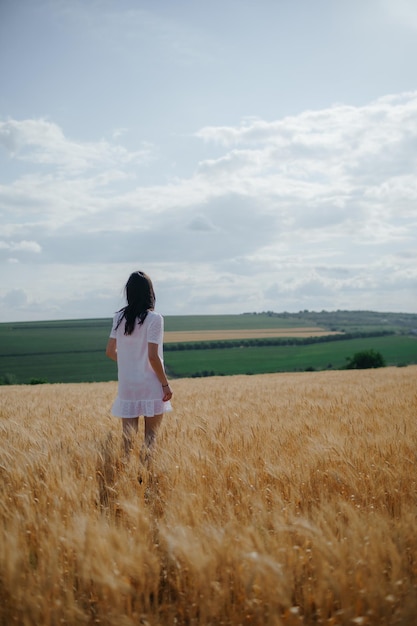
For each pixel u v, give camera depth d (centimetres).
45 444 496
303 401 1023
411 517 318
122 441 493
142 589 266
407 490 396
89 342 10381
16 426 623
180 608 268
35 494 379
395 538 303
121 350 533
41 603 250
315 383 2181
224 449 495
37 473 411
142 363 528
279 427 632
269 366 8038
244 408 931
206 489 392
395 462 449
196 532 300
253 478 412
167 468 428
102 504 392
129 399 524
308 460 452
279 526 304
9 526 313
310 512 373
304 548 307
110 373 7581
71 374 7544
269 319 15625
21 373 7619
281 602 248
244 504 362
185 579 281
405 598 255
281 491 408
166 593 284
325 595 263
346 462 437
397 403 904
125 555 272
